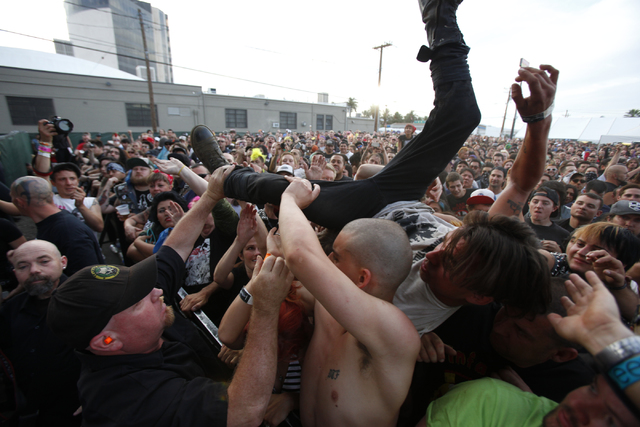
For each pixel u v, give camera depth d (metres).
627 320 1.27
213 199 1.49
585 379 1.06
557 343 0.96
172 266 1.44
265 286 0.95
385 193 1.29
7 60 25.03
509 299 0.86
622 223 2.45
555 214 3.74
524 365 1.09
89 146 10.17
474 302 0.94
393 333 0.76
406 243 0.87
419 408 1.21
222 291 2.20
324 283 0.73
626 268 1.51
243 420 0.95
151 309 1.15
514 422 0.84
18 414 1.75
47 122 3.70
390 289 0.86
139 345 1.12
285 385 1.29
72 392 1.81
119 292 1.06
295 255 0.76
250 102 30.77
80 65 29.06
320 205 1.23
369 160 5.10
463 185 4.80
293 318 1.16
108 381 1.05
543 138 1.40
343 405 0.87
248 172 1.37
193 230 1.53
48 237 2.40
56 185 3.50
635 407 0.52
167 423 0.97
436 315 1.08
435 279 1.00
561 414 0.70
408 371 0.81
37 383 1.74
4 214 3.71
